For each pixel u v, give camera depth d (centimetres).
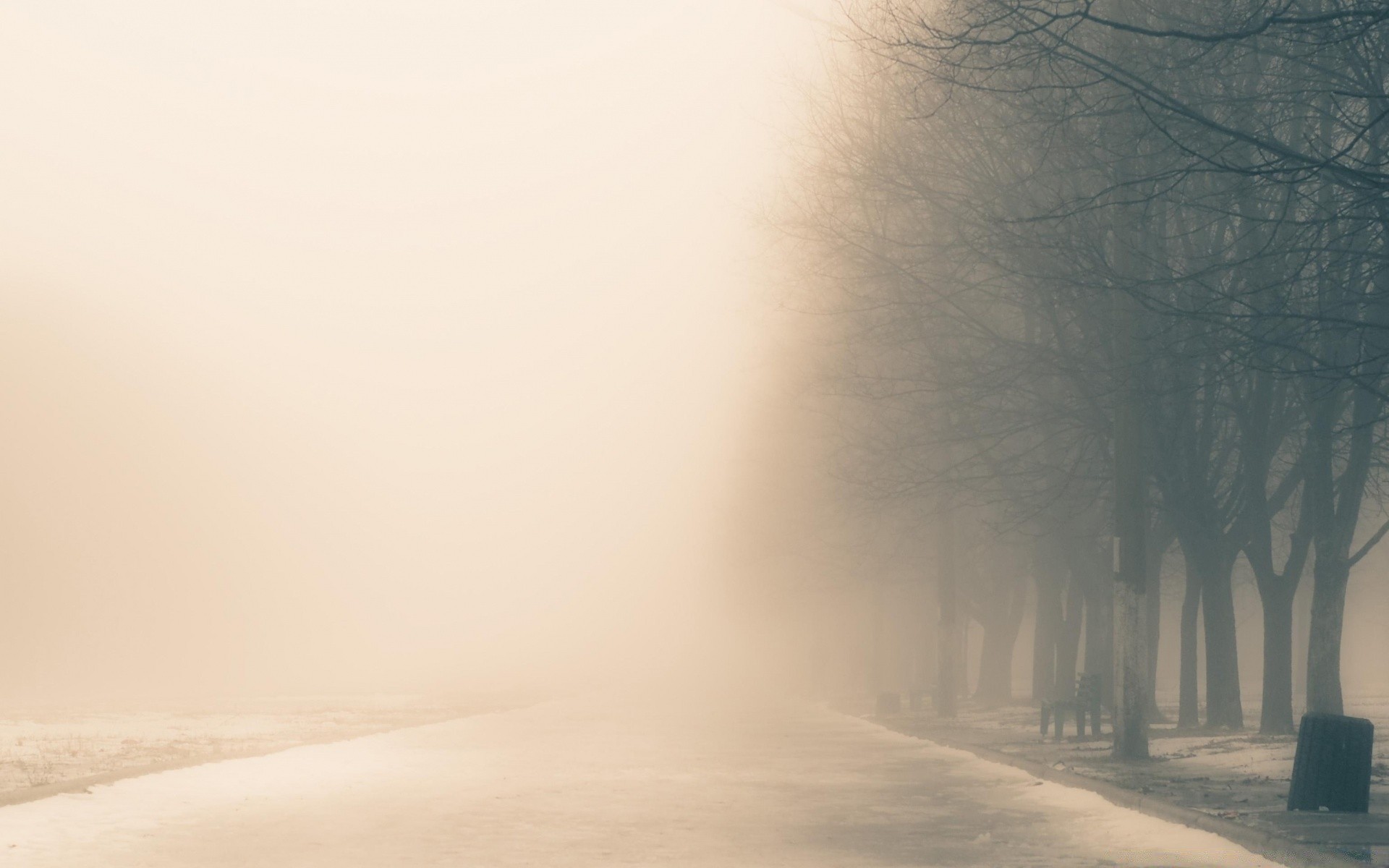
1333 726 2130
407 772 3078
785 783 2906
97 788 2448
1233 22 2405
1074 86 2205
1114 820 2208
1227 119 2608
